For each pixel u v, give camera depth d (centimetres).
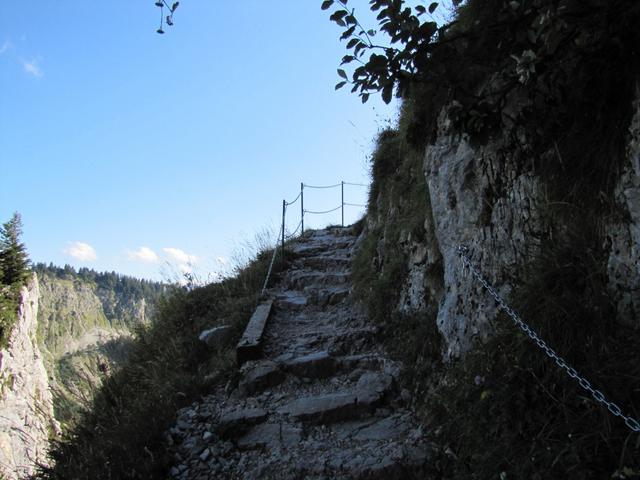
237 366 547
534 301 304
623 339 262
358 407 443
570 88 297
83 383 633
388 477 345
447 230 452
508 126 354
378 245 728
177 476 371
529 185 354
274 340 609
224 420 435
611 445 227
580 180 310
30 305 3328
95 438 469
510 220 370
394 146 811
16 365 2944
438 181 472
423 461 348
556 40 246
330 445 399
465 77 327
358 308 680
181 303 830
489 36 290
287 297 774
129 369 685
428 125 503
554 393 270
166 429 422
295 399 480
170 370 599
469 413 324
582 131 311
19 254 3303
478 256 399
